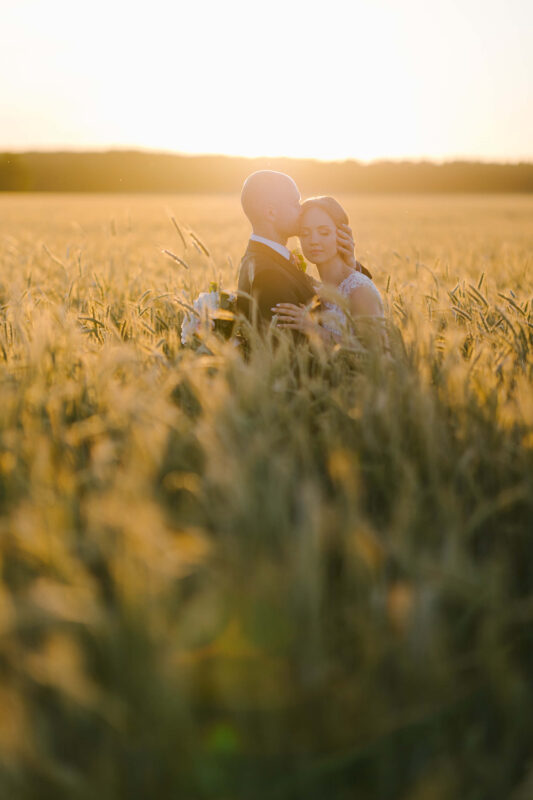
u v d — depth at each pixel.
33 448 2.01
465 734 1.28
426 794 1.08
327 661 1.29
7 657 1.33
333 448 1.94
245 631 1.28
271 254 3.25
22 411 2.28
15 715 1.17
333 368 2.63
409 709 1.24
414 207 44.50
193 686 1.26
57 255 9.95
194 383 2.34
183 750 1.16
